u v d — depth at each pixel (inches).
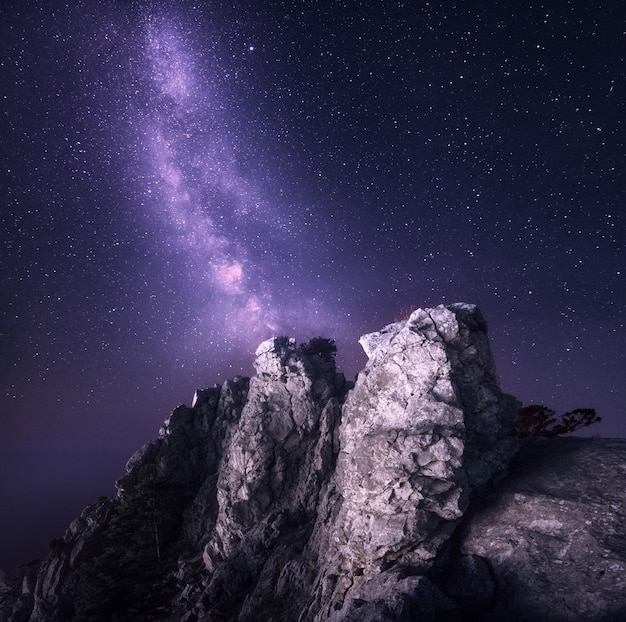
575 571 667.4
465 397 936.3
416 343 944.3
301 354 1599.4
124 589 1414.9
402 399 924.6
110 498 1729.8
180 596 1317.7
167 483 1635.1
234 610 1091.3
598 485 801.6
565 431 1362.0
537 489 831.1
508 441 930.7
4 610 1679.4
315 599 864.3
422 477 804.0
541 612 645.3
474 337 986.7
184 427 1729.8
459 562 754.2
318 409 1473.9
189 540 1523.1
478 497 855.1
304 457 1422.2
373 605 644.7
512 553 727.7
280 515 1267.2
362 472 858.8
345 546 847.7
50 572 1509.6
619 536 690.2
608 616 597.9
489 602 700.7
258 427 1466.5
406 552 780.0
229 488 1439.5
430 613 660.1
